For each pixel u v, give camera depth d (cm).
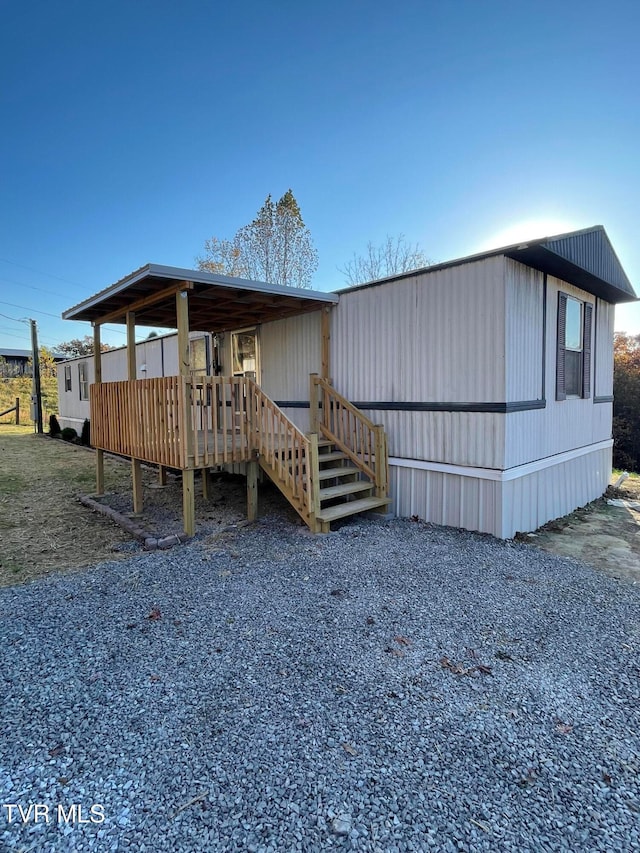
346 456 606
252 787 167
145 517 578
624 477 873
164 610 312
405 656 257
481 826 152
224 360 859
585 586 358
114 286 512
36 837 147
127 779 170
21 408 2334
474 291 480
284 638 275
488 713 210
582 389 655
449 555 421
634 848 145
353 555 420
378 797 163
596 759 183
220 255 2134
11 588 353
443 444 517
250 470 539
